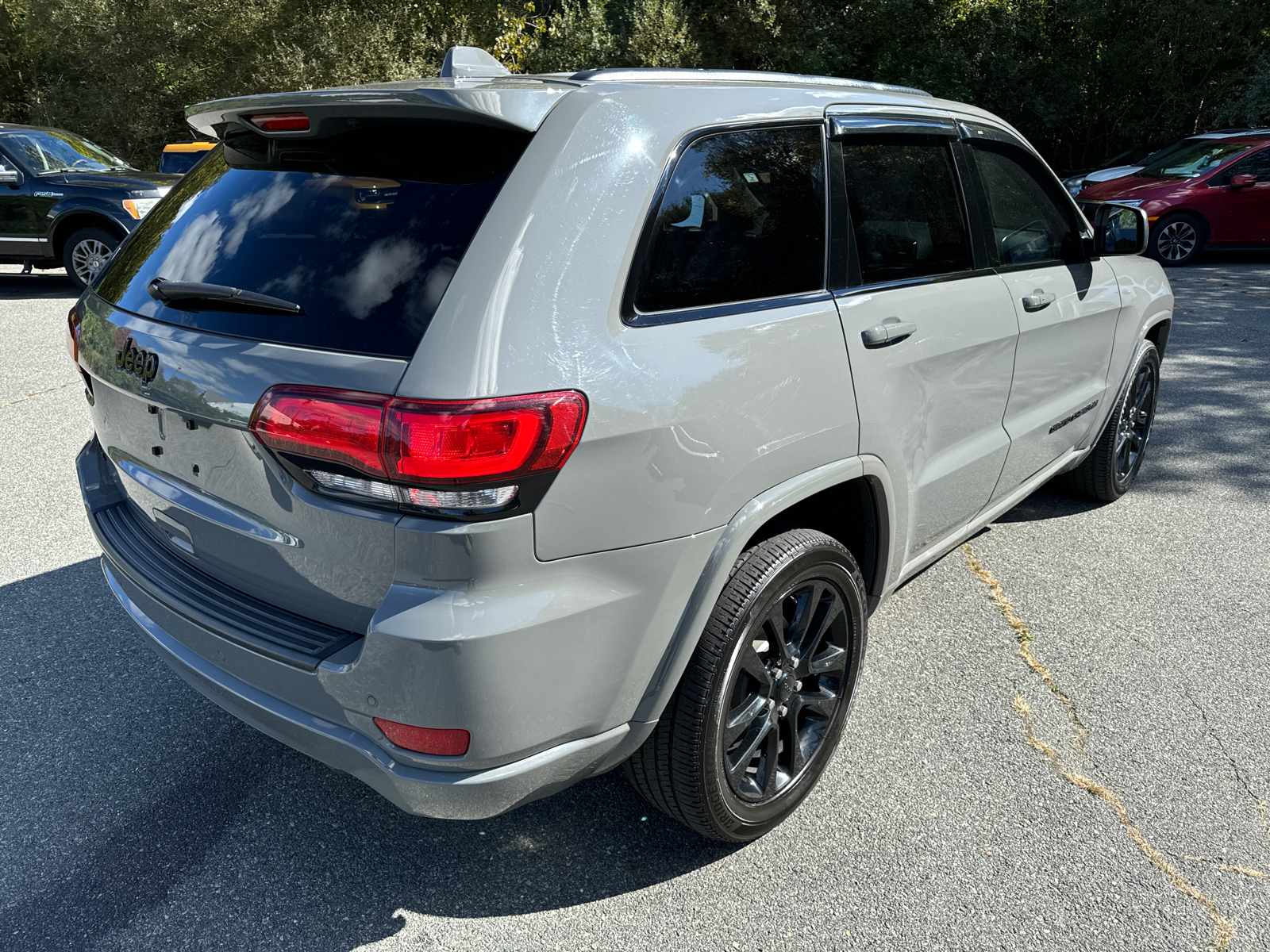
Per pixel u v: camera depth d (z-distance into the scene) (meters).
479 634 1.71
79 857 2.36
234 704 2.08
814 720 2.57
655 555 1.93
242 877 2.31
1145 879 2.32
